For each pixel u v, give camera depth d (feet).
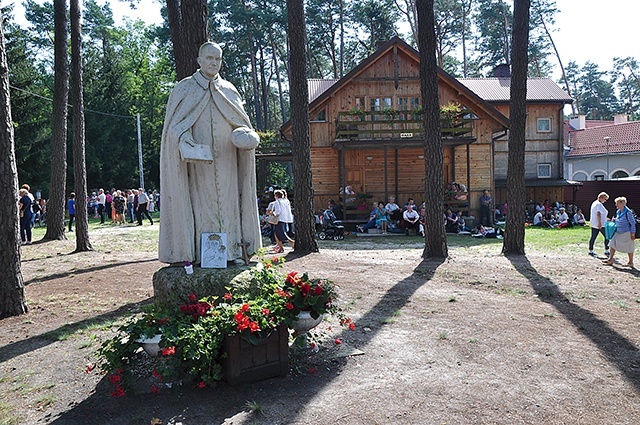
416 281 26.86
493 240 53.52
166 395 11.98
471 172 74.84
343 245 48.98
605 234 37.81
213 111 14.74
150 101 146.10
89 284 27.25
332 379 13.00
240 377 12.38
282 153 79.51
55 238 50.34
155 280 14.69
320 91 81.87
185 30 25.13
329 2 130.62
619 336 16.66
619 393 12.05
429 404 11.51
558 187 89.86
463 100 73.87
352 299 22.53
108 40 154.51
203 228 14.80
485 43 149.28
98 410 11.41
